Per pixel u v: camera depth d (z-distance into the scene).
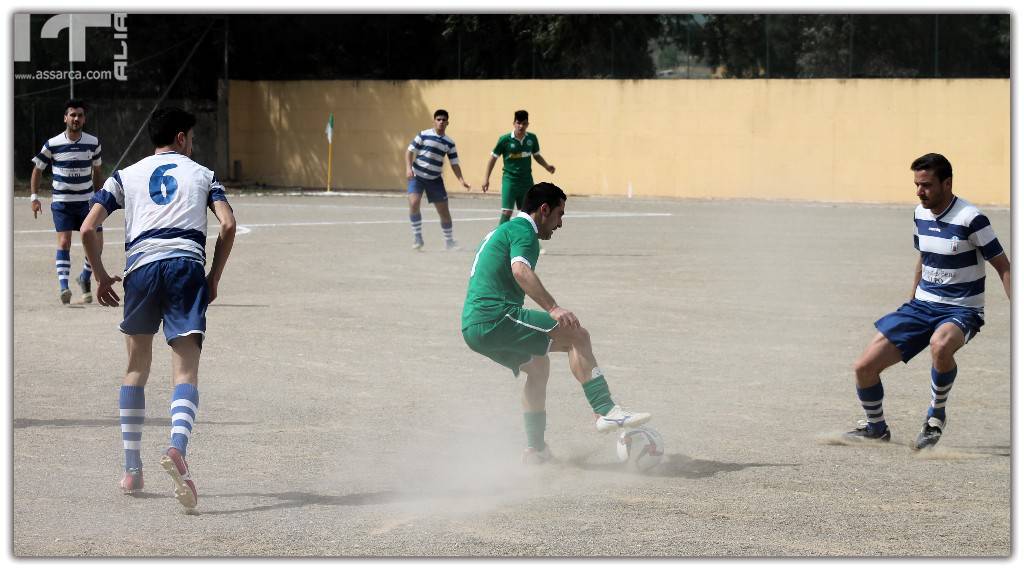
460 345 12.73
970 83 38.50
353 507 7.00
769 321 14.50
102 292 7.56
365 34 46.22
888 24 39.41
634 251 22.97
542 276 18.81
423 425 9.22
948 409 9.97
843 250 23.42
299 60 47.28
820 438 8.89
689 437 8.91
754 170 41.28
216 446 8.51
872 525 6.70
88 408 9.74
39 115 43.34
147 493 7.33
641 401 10.13
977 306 8.69
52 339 13.06
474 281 8.08
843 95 40.03
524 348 7.91
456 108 44.97
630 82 42.59
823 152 40.44
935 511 7.01
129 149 44.78
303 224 28.98
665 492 7.36
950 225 8.61
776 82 40.81
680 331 13.73
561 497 7.24
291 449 8.44
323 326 13.89
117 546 6.21
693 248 23.67
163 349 12.38
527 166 21.78
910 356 8.66
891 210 36.25
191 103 46.38
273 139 47.84
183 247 7.39
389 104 45.78
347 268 19.83
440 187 22.67
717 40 41.50
